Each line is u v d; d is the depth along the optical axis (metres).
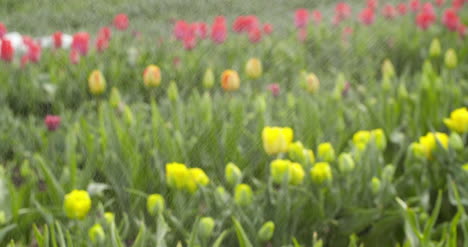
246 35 4.91
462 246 3.28
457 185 3.36
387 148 3.78
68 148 3.44
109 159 3.39
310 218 3.21
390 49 5.81
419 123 3.93
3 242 3.12
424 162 3.41
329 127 3.78
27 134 3.82
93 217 3.08
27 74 4.44
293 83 4.45
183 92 4.27
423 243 2.91
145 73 3.74
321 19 6.17
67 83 4.35
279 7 4.88
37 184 3.47
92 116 3.97
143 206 3.25
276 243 3.11
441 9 8.39
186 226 3.10
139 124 3.65
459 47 6.05
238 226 2.85
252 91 4.22
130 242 3.14
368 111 3.92
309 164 3.28
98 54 4.59
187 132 3.70
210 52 4.75
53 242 2.85
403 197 3.42
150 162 3.44
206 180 3.12
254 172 3.52
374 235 3.26
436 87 4.06
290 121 3.77
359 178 3.29
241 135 3.61
